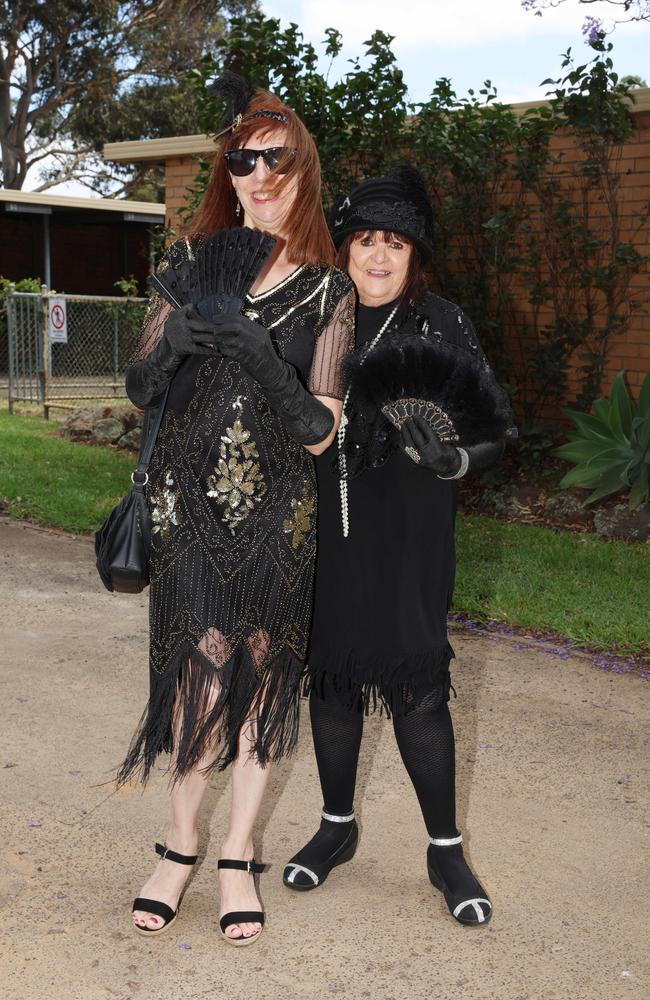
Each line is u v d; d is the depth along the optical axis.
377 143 9.01
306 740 4.00
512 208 9.12
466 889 2.84
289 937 2.75
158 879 2.80
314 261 2.60
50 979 2.55
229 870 2.76
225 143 2.63
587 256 8.81
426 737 2.85
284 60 8.85
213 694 2.64
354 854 3.18
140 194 40.75
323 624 2.82
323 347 2.61
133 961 2.63
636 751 3.96
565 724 4.21
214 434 2.56
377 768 3.78
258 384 2.54
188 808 2.78
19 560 6.89
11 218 24.36
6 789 3.57
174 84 36.88
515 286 9.40
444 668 2.83
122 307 17.80
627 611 5.54
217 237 2.55
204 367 2.57
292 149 2.53
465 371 2.60
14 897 2.91
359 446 2.68
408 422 2.58
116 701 4.43
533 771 3.77
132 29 36.25
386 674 2.76
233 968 2.61
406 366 2.59
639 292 8.81
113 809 3.44
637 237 8.77
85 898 2.91
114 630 5.43
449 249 9.32
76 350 18.83
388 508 2.72
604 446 8.04
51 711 4.29
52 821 3.35
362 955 2.67
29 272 24.86
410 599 2.75
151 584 2.70
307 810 3.46
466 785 3.65
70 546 7.36
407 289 2.80
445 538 2.79
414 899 2.95
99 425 12.40
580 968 2.63
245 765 2.76
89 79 37.09
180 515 2.61
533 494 8.64
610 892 2.99
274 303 2.55
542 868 3.11
